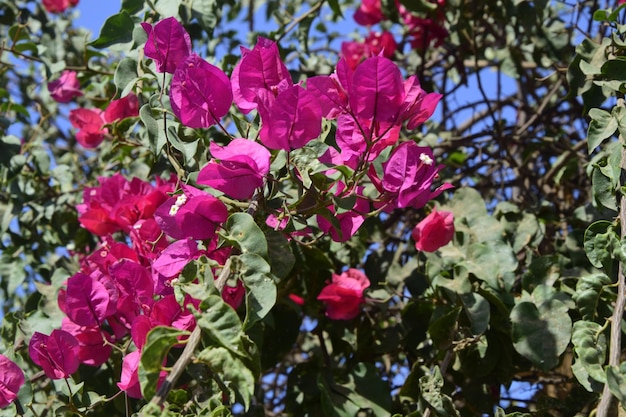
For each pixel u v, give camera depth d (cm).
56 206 129
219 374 81
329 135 100
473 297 105
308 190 86
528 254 116
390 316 121
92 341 98
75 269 126
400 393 109
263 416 112
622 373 86
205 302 81
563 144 130
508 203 121
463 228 111
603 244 93
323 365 113
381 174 92
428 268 108
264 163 86
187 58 88
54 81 126
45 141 153
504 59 132
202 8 115
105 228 109
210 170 86
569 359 119
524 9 123
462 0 127
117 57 145
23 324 109
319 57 135
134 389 89
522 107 139
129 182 112
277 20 132
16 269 130
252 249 84
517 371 112
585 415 105
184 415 86
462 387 112
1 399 93
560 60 122
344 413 106
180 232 89
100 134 119
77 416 96
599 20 103
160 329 80
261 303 83
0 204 130
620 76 99
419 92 88
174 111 89
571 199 135
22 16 138
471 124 151
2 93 130
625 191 92
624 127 96
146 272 96
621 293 90
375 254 120
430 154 89
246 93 90
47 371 92
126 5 111
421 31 137
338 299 110
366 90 87
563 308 101
